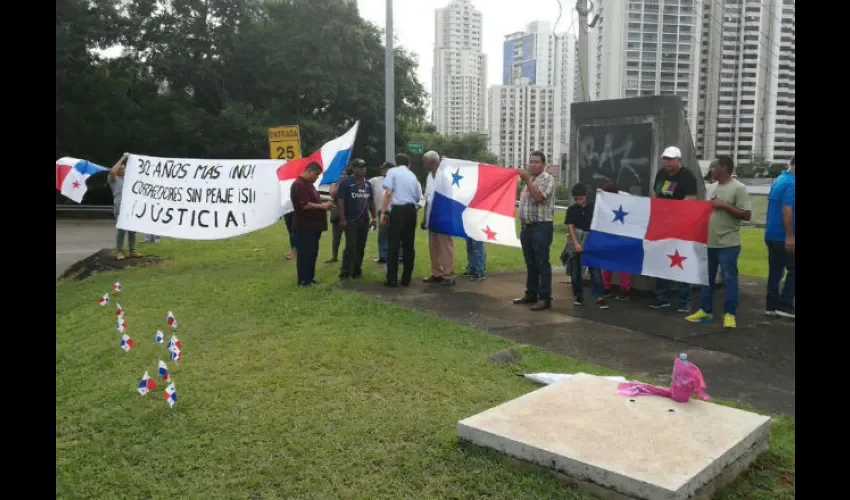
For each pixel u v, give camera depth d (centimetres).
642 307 863
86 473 397
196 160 1088
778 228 795
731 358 635
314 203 934
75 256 1586
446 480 373
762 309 858
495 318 786
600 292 859
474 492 358
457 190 962
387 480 377
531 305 860
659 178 852
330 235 1698
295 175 1063
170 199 1092
